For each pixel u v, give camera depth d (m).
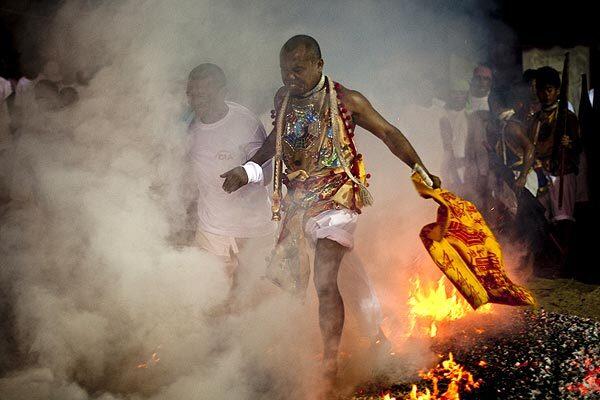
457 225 4.00
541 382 3.67
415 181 4.11
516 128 7.20
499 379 3.77
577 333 4.32
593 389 3.55
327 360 3.98
